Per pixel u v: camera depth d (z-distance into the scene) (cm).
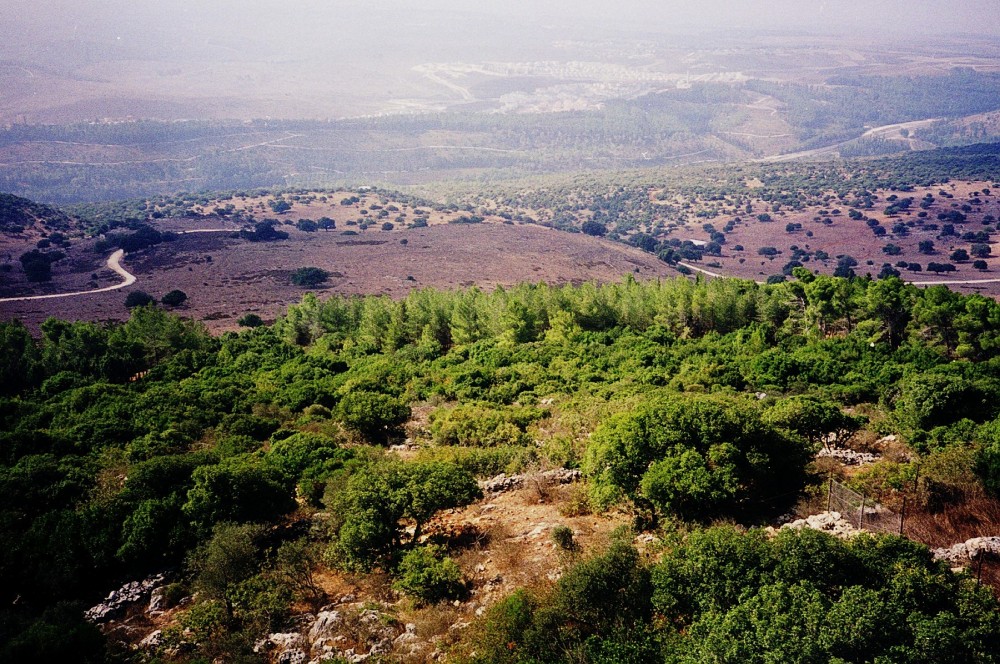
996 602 1289
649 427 2083
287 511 2370
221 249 17362
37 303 12556
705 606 1388
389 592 1823
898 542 1431
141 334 7000
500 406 4094
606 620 1434
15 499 2422
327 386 4791
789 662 1170
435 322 7044
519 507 2288
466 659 1423
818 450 2509
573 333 6266
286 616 1744
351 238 19825
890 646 1180
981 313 4747
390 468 2167
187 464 2498
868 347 4850
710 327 6469
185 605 1916
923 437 2664
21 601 2011
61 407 4284
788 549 1417
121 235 17212
